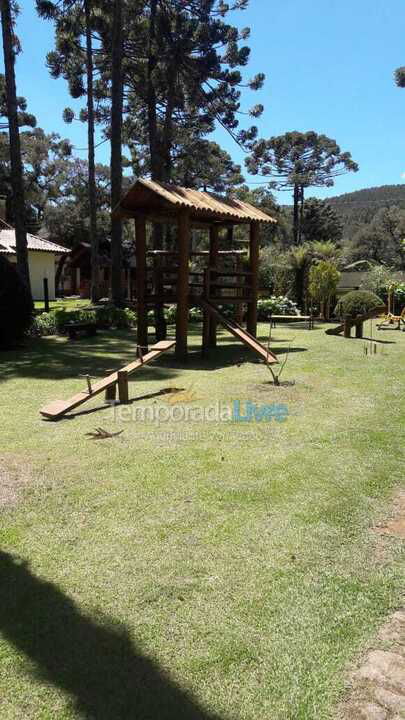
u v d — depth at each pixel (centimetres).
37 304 2431
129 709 180
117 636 215
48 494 351
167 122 2227
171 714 178
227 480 372
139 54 2139
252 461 409
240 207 1062
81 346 1131
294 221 4447
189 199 932
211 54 2144
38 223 4700
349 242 6412
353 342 1165
